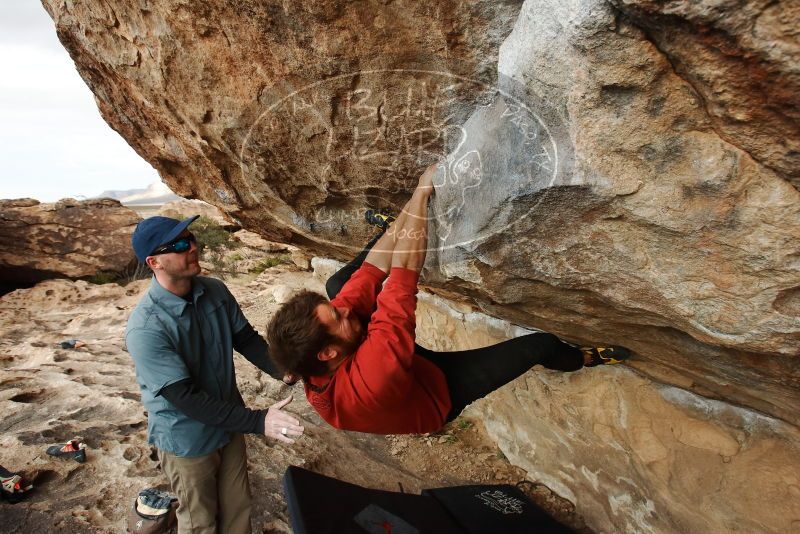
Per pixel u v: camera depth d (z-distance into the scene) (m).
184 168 3.07
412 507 2.59
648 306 1.51
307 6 1.42
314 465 3.37
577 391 2.81
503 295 1.95
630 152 1.15
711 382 2.02
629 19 0.96
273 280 9.48
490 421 3.89
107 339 6.30
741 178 1.05
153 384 1.80
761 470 2.02
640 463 2.53
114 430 3.41
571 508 3.16
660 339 1.86
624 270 1.43
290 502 2.27
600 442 2.78
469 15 1.31
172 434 1.93
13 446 3.09
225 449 2.14
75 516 2.61
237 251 12.05
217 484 2.18
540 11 1.10
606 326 1.96
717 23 0.83
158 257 1.81
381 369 1.54
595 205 1.29
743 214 1.09
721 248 1.18
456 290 2.55
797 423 1.89
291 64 1.62
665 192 1.17
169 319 1.88
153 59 1.93
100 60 2.29
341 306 1.76
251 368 5.12
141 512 2.54
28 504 2.70
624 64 1.03
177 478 2.02
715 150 1.05
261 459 3.32
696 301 1.33
